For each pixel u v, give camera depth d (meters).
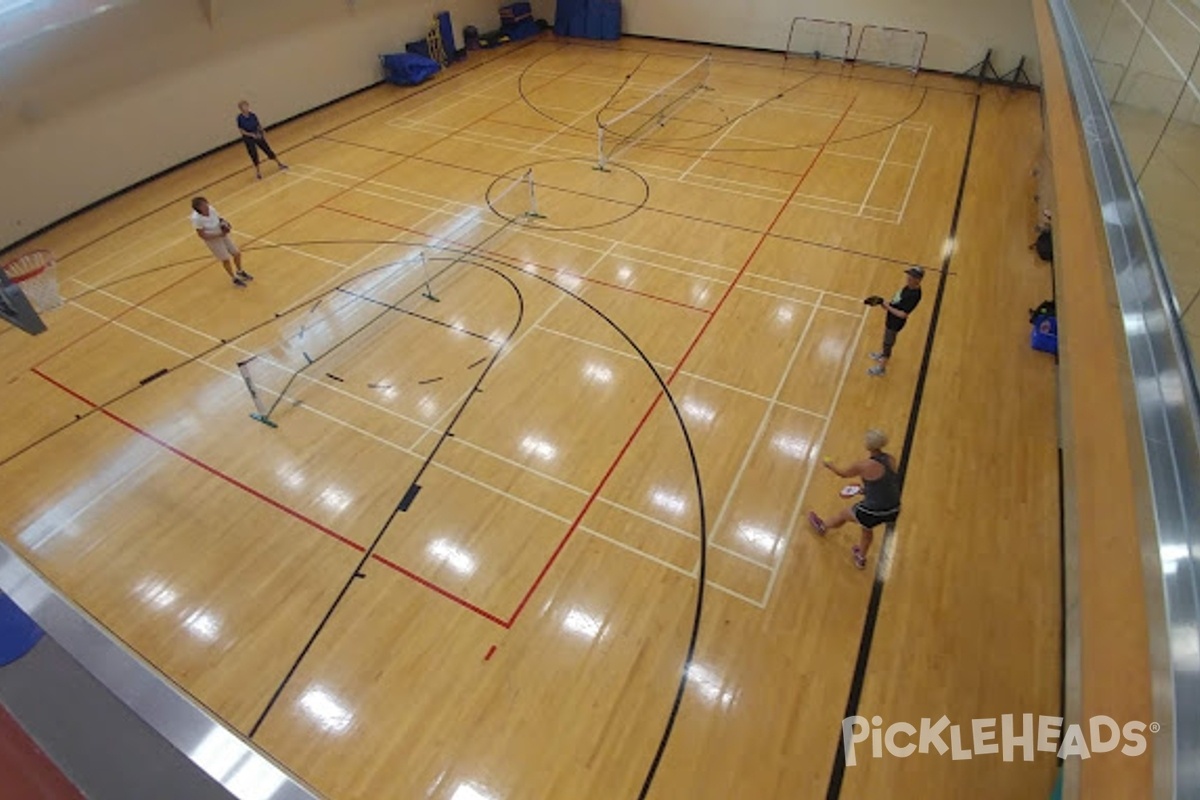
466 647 5.11
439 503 6.20
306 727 4.65
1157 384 2.59
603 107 14.80
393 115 14.57
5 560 1.10
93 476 6.53
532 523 6.02
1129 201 3.73
